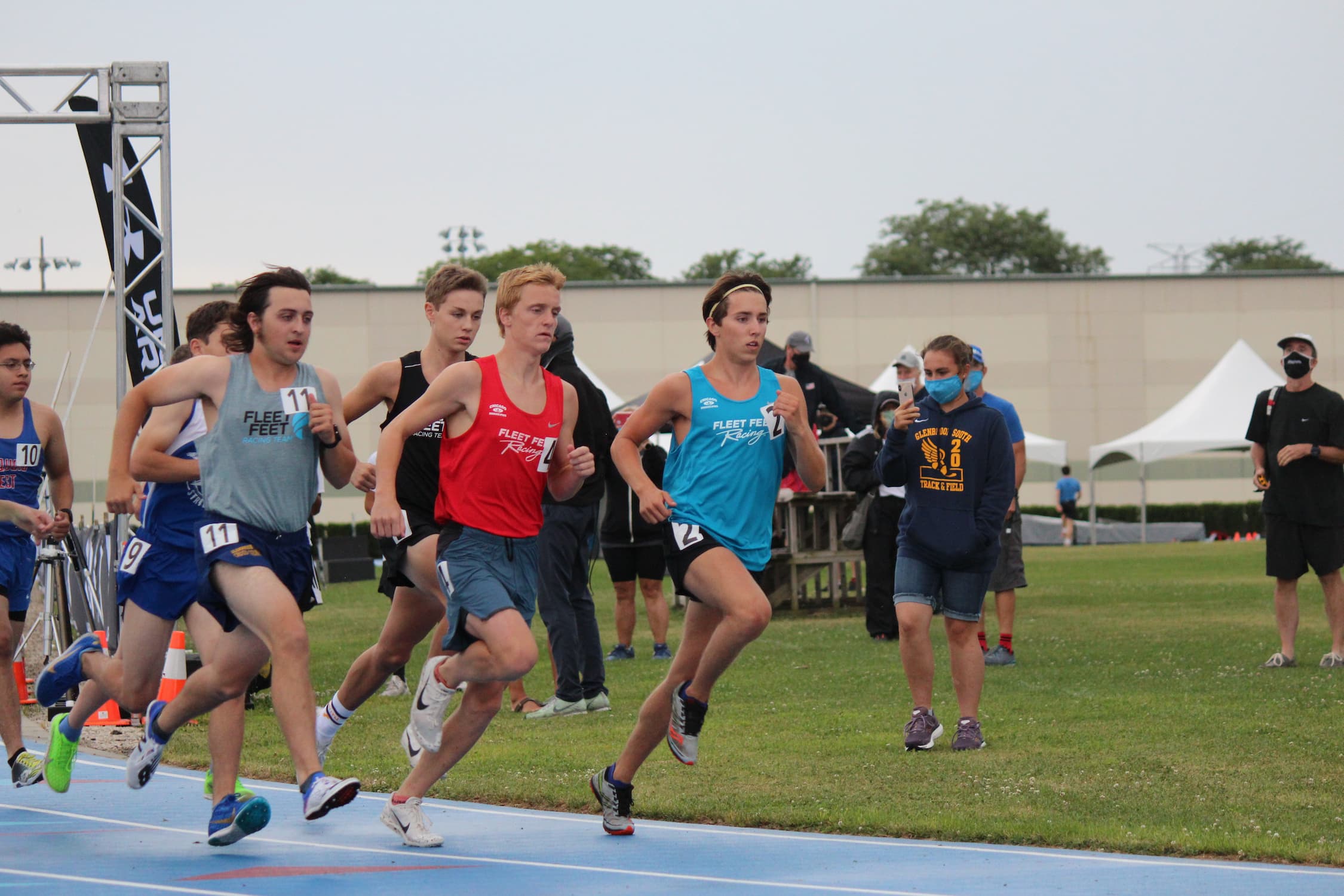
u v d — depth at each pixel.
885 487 37.81
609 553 34.84
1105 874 12.91
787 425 15.15
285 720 13.63
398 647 17.28
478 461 14.12
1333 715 22.75
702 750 20.62
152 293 30.84
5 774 20.23
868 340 136.00
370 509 16.06
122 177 30.20
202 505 15.89
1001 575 31.97
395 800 14.69
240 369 14.54
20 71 30.53
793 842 14.69
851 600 50.72
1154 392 138.00
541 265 14.41
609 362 134.25
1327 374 138.38
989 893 12.16
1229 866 13.30
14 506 17.36
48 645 32.91
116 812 17.09
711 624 14.95
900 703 25.44
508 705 27.34
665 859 13.80
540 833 15.34
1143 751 19.70
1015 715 23.55
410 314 131.75
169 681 25.03
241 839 14.16
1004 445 20.53
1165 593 53.34
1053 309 137.25
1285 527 29.89
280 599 13.96
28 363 19.22
